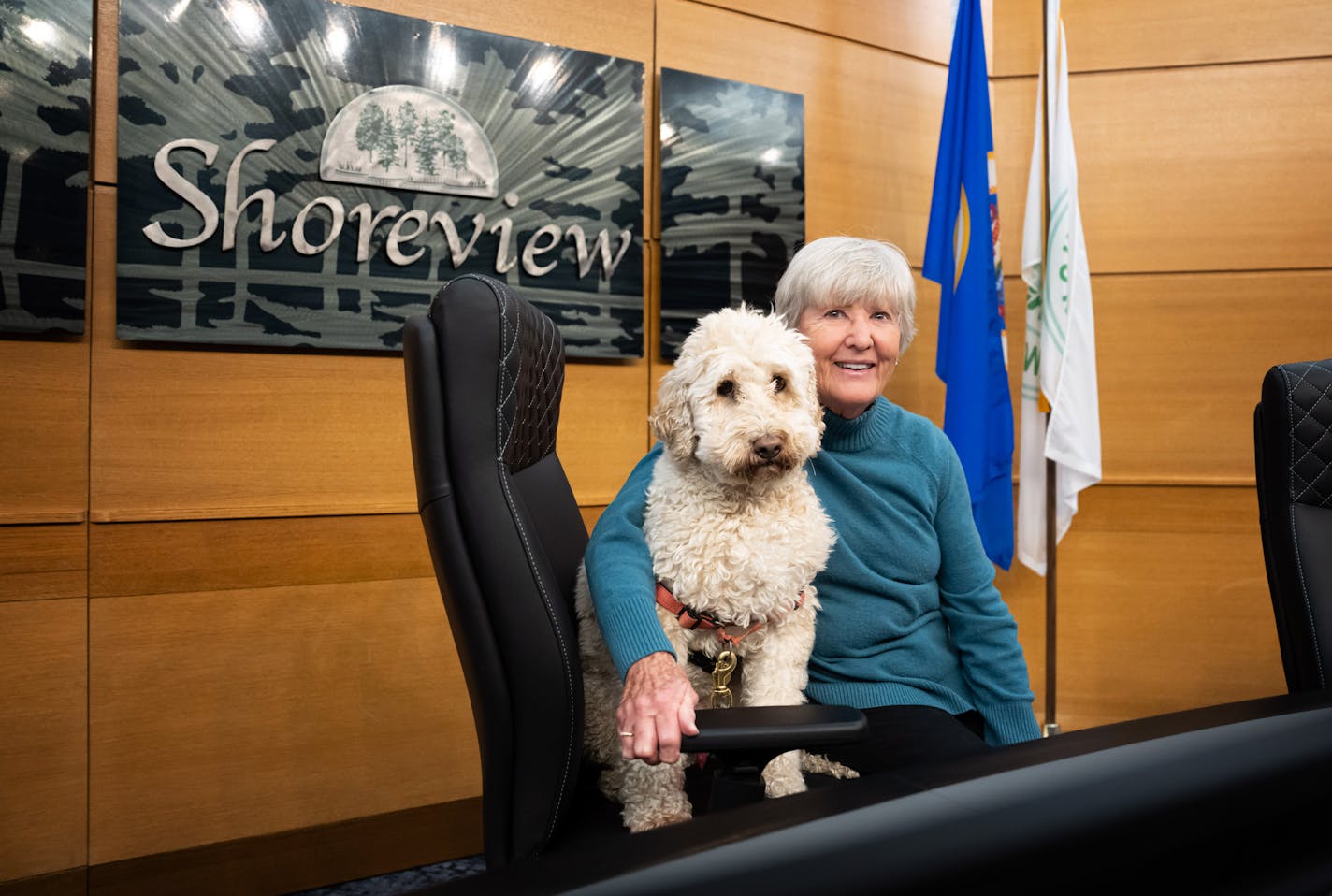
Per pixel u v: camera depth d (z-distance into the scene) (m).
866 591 1.37
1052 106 2.87
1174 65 3.14
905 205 3.13
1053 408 2.84
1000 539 2.87
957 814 0.48
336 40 2.24
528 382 1.11
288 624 2.25
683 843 0.43
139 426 2.11
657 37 2.69
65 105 1.99
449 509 0.95
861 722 0.84
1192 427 3.15
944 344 2.84
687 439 1.18
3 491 1.98
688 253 2.71
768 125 2.81
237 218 2.16
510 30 2.47
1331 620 1.20
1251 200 3.12
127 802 2.09
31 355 2.00
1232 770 0.58
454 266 2.39
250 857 2.20
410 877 2.33
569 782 0.98
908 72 3.12
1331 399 1.25
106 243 2.07
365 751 2.33
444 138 2.36
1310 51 3.09
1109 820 0.52
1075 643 3.21
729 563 1.11
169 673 2.13
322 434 2.29
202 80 2.12
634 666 0.94
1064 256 2.84
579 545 1.29
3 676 1.97
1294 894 0.59
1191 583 3.16
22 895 1.98
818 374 1.43
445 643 2.43
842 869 0.44
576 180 2.53
